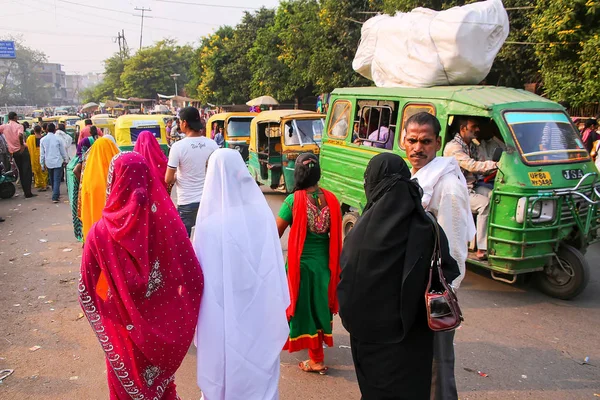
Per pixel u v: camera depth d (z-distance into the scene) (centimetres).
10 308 517
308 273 367
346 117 742
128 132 1369
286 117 1034
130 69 5866
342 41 1684
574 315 503
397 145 624
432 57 621
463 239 282
